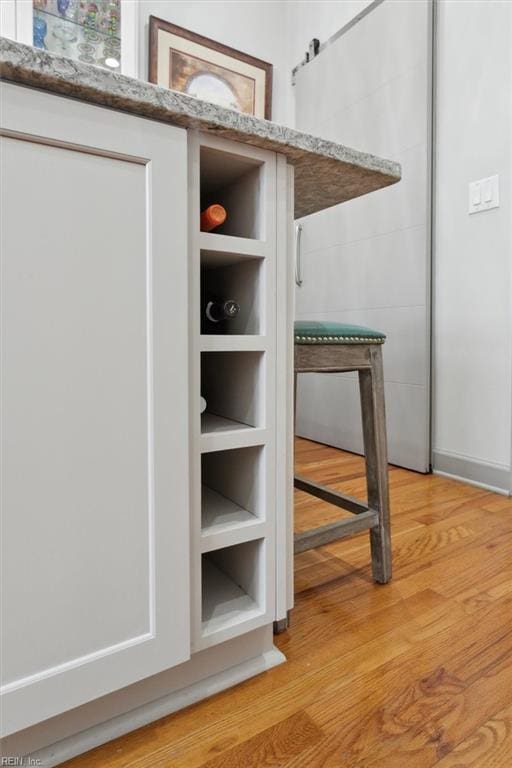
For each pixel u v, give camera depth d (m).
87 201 0.59
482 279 1.86
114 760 0.66
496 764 0.66
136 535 0.65
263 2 2.70
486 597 1.08
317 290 2.63
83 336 0.60
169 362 0.66
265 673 0.83
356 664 0.86
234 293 0.89
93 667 0.63
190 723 0.73
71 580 0.61
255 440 0.80
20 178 0.55
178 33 2.40
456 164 1.92
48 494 0.58
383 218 2.21
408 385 2.14
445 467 2.04
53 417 0.58
